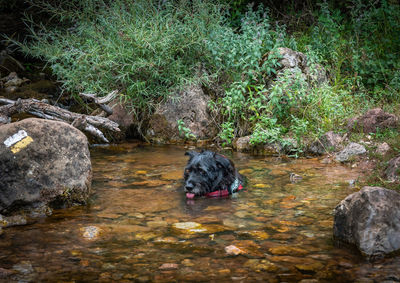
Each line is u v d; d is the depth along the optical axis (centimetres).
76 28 1062
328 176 644
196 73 963
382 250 374
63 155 524
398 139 730
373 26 1195
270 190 579
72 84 986
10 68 1186
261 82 948
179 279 333
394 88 960
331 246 395
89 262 362
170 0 1045
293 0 1411
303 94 866
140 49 923
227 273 342
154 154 803
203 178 553
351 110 893
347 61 1083
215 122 938
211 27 991
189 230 436
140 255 376
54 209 507
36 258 370
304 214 483
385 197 392
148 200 539
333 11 1265
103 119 738
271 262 361
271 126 838
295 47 1049
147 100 971
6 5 1280
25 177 495
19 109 682
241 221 462
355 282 326
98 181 622
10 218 464
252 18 1076
